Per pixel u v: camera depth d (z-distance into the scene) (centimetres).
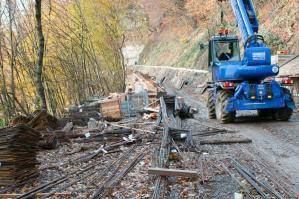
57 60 2308
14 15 1780
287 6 2786
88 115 1630
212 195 630
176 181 707
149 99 1956
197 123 1420
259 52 1329
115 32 2988
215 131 1190
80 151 1056
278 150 915
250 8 1437
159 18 6506
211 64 1559
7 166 749
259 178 699
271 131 1164
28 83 1962
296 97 1745
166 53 5909
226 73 1378
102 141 1164
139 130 1219
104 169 830
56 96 2222
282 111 1345
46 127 1314
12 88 1697
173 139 1050
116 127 1346
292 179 690
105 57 2992
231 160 837
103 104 1728
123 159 908
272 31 2770
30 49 1964
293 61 1894
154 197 621
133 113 1770
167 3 5578
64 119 1582
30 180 778
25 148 787
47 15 2291
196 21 5134
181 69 4278
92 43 2778
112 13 2939
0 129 758
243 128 1250
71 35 2486
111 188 688
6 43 1873
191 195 632
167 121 1255
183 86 3825
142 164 848
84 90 2386
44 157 1002
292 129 1172
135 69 6812
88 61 2623
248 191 638
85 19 2716
